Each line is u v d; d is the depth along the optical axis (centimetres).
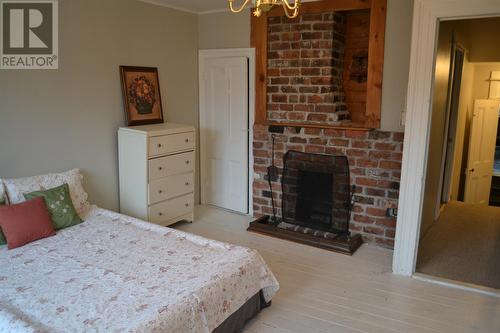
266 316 274
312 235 400
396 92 367
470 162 649
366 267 349
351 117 434
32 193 315
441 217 499
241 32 451
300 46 411
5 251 280
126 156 397
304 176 423
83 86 369
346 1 378
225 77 471
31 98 331
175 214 425
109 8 382
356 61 420
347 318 272
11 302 217
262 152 450
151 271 253
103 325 195
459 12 287
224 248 286
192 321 214
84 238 306
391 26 360
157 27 434
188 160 428
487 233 443
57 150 354
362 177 392
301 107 421
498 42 561
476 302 295
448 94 469
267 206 459
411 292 308
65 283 238
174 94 466
